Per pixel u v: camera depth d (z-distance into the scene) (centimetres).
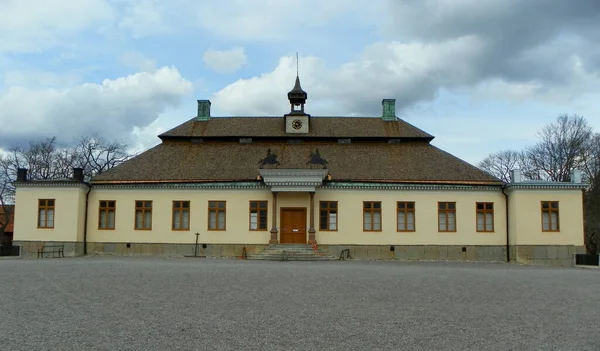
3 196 7244
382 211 4366
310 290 2078
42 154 7506
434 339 1359
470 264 3981
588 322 1580
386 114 5366
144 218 4403
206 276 2450
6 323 1473
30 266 2909
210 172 4522
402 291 2097
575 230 4256
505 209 4406
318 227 4344
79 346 1248
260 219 4353
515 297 2014
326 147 4878
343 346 1279
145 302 1788
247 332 1400
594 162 6875
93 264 3086
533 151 7544
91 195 4462
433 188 4388
